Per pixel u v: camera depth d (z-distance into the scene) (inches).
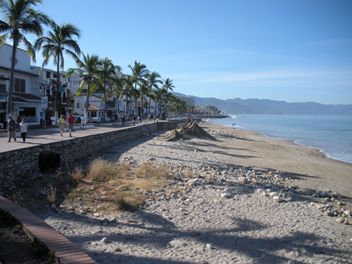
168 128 3083.2
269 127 4569.4
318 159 1460.4
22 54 2052.2
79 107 3398.1
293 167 1145.4
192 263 323.0
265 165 1152.8
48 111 2170.3
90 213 467.8
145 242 372.2
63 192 569.0
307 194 689.0
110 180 667.4
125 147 1330.0
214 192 608.4
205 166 960.3
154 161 986.1
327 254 364.5
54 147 792.9
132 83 3248.0
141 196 554.3
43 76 2365.9
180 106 6983.3
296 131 3644.2
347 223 473.1
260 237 402.3
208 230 419.2
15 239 241.8
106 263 313.3
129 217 455.5
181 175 772.0
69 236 378.9
